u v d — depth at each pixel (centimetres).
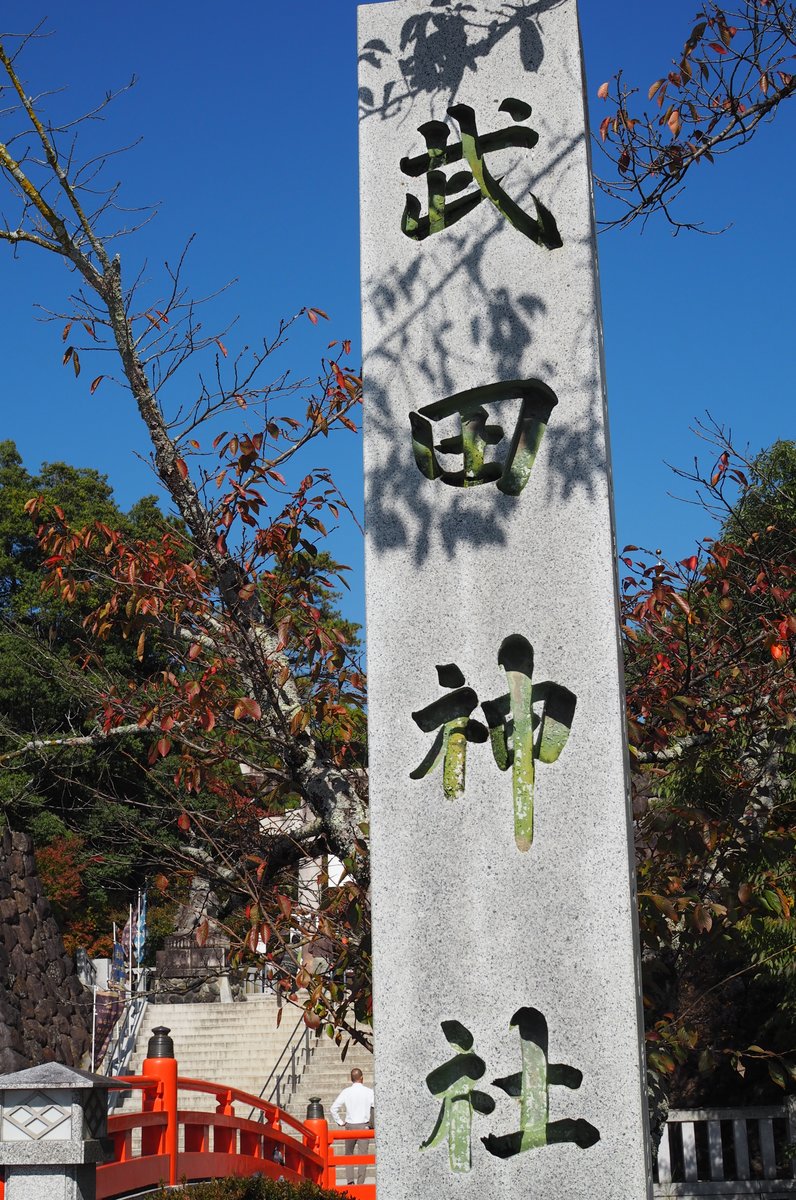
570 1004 284
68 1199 467
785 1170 789
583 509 314
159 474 544
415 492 326
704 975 736
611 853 290
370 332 341
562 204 335
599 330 326
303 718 511
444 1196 279
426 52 356
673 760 578
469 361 330
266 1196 616
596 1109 276
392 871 302
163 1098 618
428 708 311
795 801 569
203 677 537
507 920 292
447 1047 288
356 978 511
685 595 568
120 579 565
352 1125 976
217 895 587
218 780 571
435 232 343
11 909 1173
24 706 1675
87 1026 1225
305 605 560
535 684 306
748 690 571
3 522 2166
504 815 299
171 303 545
